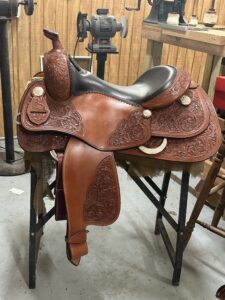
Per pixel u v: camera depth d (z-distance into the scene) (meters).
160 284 1.35
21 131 1.02
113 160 1.01
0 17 1.77
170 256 1.41
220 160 1.27
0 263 1.38
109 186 1.01
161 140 1.08
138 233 1.64
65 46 2.40
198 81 2.99
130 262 1.45
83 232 1.00
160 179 2.13
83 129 1.00
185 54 2.87
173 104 1.12
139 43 2.62
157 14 2.08
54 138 1.02
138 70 2.73
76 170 0.98
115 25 1.92
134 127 1.04
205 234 1.66
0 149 2.31
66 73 0.99
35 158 1.05
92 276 1.36
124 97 1.08
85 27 1.90
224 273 1.43
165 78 1.14
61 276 1.35
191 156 1.07
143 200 1.91
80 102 1.03
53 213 1.20
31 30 2.26
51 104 1.02
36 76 1.17
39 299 1.24
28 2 1.73
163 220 1.74
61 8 2.28
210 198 1.88
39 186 1.11
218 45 1.61
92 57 2.43
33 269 1.25
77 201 0.98
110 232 1.63
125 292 1.30
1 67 1.91
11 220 1.66
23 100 1.04
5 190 1.90
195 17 2.12
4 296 1.24
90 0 2.33
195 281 1.38
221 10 2.80
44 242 1.53
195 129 1.09
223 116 1.97
